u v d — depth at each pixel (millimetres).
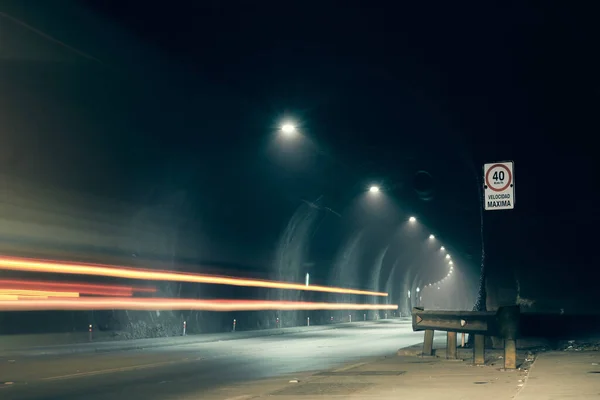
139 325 33875
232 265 44250
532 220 22594
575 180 21953
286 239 51062
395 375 16312
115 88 25656
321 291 62688
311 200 49000
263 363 22203
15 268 25688
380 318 89250
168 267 36969
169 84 27719
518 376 15781
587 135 21453
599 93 20703
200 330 39906
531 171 22391
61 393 15016
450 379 15328
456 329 19266
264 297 49312
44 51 22125
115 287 32281
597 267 22250
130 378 17984
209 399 14039
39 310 27328
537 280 22828
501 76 22344
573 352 19922
